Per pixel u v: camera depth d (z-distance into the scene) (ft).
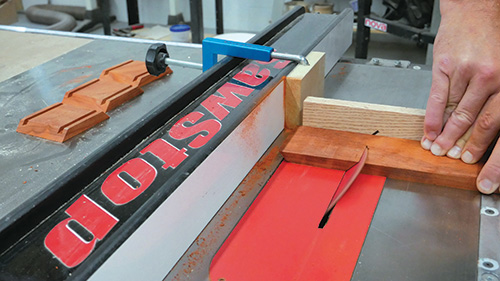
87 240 1.73
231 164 2.35
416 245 2.04
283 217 2.22
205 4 10.93
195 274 1.93
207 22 11.15
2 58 4.32
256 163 2.65
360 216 2.21
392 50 9.64
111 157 2.12
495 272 1.88
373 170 2.48
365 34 7.76
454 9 2.56
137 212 1.77
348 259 1.96
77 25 10.50
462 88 2.33
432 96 2.42
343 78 3.82
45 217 1.83
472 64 2.24
